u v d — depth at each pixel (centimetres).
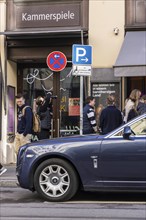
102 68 1333
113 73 1322
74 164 811
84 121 1162
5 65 1384
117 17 1332
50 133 1358
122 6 1330
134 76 1265
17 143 1201
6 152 1375
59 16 1361
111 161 802
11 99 1420
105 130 1098
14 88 1445
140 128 814
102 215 718
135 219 688
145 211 750
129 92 1351
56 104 1420
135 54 1221
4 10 1383
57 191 828
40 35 1355
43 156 823
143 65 1174
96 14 1341
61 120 1416
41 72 1460
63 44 1368
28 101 1462
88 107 1165
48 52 1378
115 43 1330
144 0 1322
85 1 1350
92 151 808
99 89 1334
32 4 1373
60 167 823
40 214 725
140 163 794
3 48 1384
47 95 1342
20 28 1377
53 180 827
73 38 1362
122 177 801
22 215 718
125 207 786
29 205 804
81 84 1100
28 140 1179
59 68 1235
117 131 818
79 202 832
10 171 1207
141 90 1346
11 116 1419
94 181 811
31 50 1387
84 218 695
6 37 1383
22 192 949
